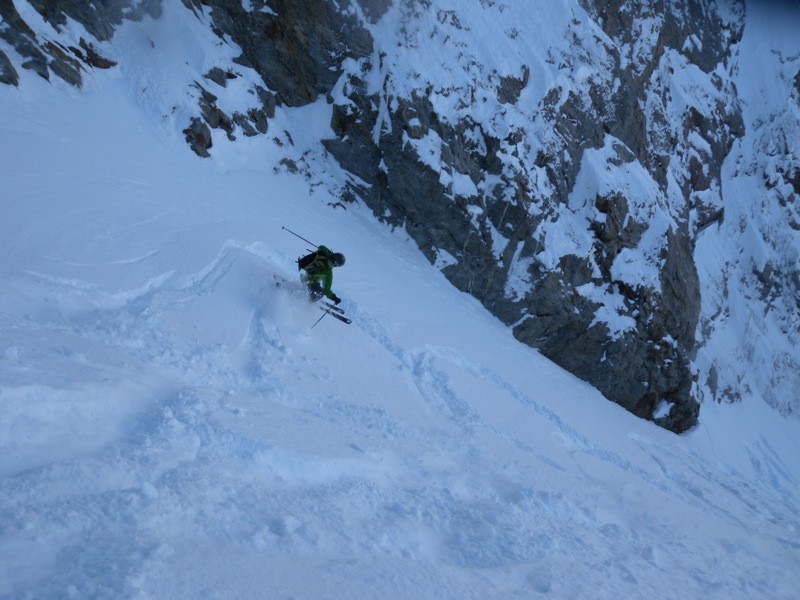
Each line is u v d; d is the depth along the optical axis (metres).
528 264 15.75
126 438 4.38
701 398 19.86
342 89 15.69
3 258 6.57
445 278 15.39
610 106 18.86
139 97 12.42
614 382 16.81
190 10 14.45
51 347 5.02
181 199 10.28
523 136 16.28
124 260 7.88
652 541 7.88
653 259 17.95
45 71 11.03
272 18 15.27
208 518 3.67
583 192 17.31
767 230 27.80
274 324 8.66
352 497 5.07
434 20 16.12
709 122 25.70
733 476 16.72
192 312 7.73
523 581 4.80
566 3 18.67
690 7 27.61
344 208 14.74
